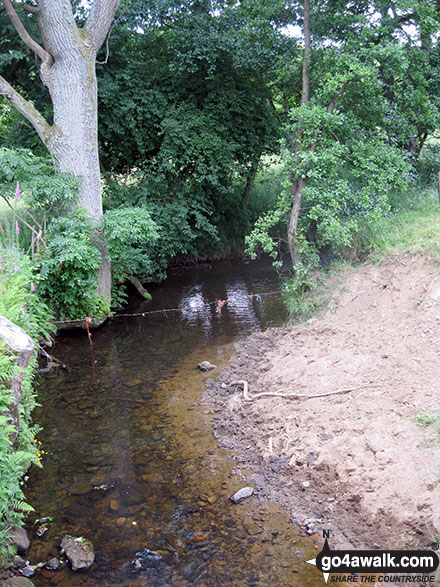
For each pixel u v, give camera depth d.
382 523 3.75
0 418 3.56
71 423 6.04
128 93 12.11
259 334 8.25
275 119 13.71
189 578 3.59
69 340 9.17
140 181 12.84
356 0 9.62
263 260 14.90
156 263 13.02
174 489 4.63
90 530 4.15
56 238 8.85
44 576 3.67
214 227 13.13
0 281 6.54
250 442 5.24
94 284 9.42
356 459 4.39
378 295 6.98
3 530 3.83
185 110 12.62
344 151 8.36
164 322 9.94
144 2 11.64
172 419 5.94
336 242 8.63
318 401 5.42
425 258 6.57
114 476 4.91
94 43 9.30
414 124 11.03
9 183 8.92
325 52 8.87
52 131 9.30
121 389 6.91
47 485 4.82
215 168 12.36
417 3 9.21
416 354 5.40
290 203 8.75
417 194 9.56
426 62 9.90
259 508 4.25
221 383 6.72
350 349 6.25
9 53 11.50
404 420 4.58
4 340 4.13
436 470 3.87
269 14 9.95
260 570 3.60
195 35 11.55
